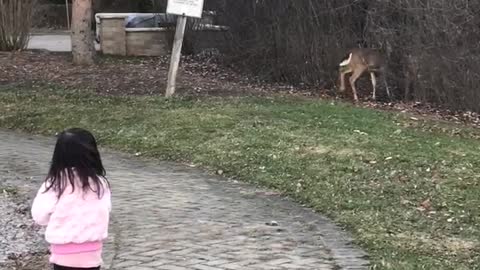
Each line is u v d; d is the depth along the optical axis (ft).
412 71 57.31
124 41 71.10
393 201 26.89
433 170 31.45
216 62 69.21
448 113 54.90
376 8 58.44
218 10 69.51
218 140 37.19
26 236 21.65
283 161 33.12
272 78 63.77
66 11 130.82
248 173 31.81
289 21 62.64
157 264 19.39
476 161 33.55
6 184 28.60
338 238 22.38
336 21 60.75
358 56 54.80
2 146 37.42
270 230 23.17
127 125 41.27
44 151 36.40
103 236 14.30
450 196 27.45
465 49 55.77
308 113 44.19
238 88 55.26
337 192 28.19
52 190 14.15
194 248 20.92
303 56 61.87
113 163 34.42
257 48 64.85
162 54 72.54
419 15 56.29
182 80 56.75
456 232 23.07
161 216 24.71
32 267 19.13
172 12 47.47
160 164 34.55
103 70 59.36
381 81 58.13
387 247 21.25
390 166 32.07
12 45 67.87
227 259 19.90
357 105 51.31
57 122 42.83
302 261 19.85
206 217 24.73
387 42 57.98
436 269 19.24
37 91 50.72
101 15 71.72
